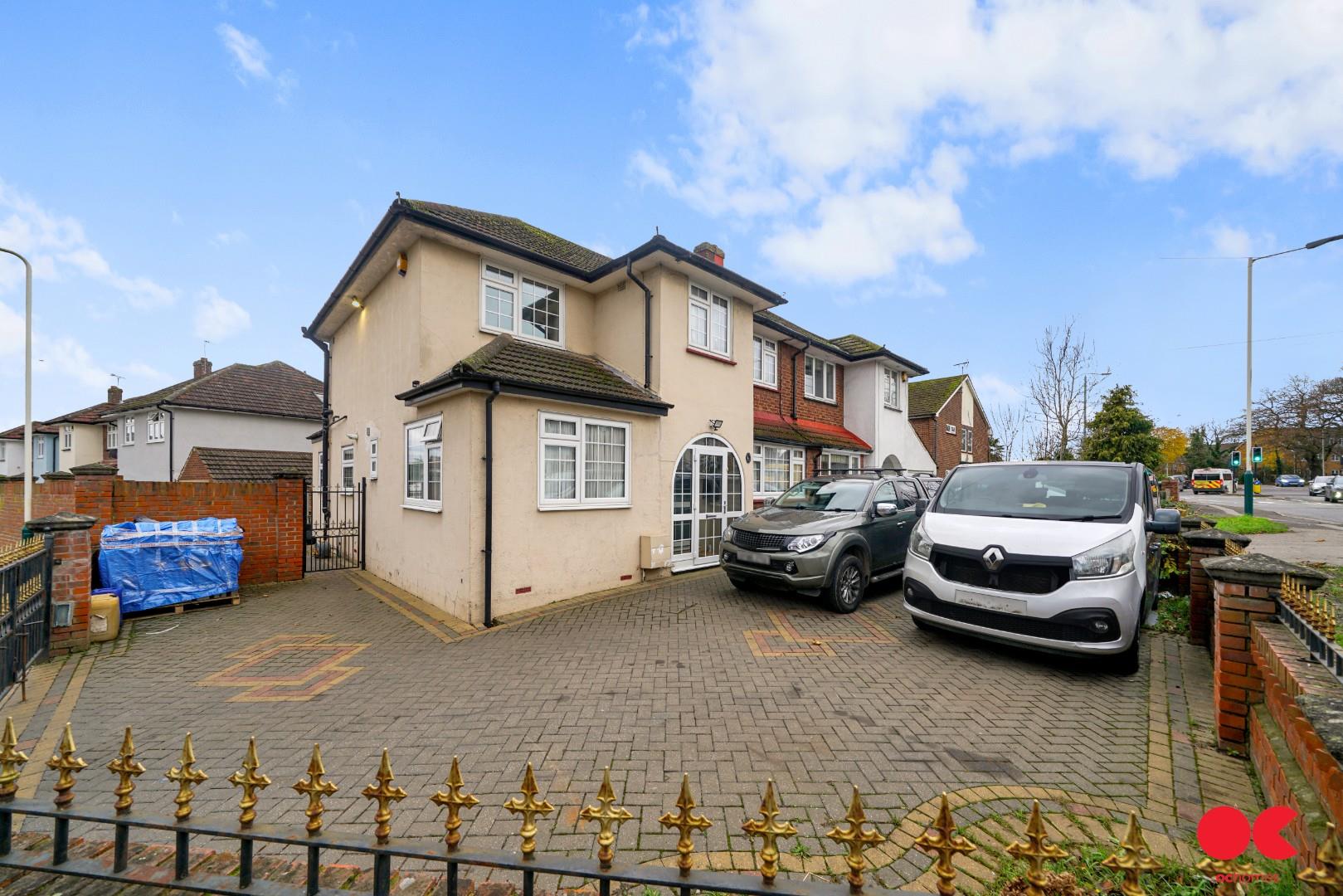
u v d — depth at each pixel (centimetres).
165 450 2125
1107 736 377
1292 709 268
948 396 2412
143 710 439
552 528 793
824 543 706
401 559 920
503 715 421
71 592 580
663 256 944
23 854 212
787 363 1614
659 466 956
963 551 531
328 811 301
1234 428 5509
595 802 305
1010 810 293
